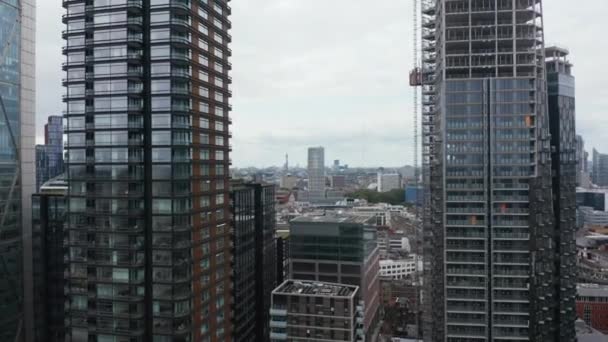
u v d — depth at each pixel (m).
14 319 134.75
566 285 150.75
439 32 155.00
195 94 108.75
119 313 105.69
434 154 164.00
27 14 139.38
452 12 146.38
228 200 126.31
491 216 140.62
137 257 105.44
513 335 138.25
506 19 145.62
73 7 108.50
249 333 159.88
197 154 109.81
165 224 104.38
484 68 144.75
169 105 104.38
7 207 132.00
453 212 143.38
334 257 172.38
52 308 137.00
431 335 169.88
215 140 119.12
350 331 137.00
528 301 137.88
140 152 105.81
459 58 146.38
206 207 113.69
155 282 104.88
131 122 105.50
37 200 136.38
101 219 107.19
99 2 106.19
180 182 105.00
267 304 177.38
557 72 150.50
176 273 104.19
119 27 105.00
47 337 137.38
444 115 144.62
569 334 151.38
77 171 109.06
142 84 106.19
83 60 108.38
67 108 109.50
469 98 142.75
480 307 140.62
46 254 136.50
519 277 138.62
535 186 139.75
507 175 140.12
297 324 141.50
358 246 169.88
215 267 118.06
